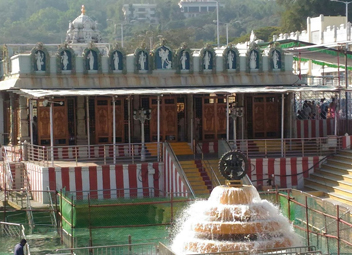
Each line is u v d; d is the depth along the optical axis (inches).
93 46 1460.4
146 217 1094.4
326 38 2365.9
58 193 1143.0
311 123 1571.1
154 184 1357.0
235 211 839.7
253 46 1539.1
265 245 815.7
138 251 942.4
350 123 1528.1
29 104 1416.1
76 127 1476.4
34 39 5585.6
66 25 6048.2
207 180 1314.0
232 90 1374.3
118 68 1472.7
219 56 1528.1
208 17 6141.7
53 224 1173.7
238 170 880.3
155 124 1512.1
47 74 1432.1
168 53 1497.3
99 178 1318.9
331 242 952.9
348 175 1290.6
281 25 3715.6
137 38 4067.4
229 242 818.8
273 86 1524.4
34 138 1471.5
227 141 1400.1
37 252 998.4
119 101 1497.3
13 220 1216.2
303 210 1022.4
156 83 1485.0
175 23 6102.4
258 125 1562.5
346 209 978.7
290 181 1381.6
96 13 6584.6
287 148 1518.2
